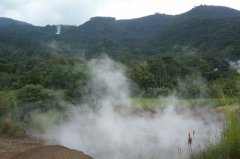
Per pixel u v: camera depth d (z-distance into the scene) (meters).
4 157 8.86
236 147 4.45
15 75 35.38
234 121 4.62
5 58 58.84
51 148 7.51
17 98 19.66
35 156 7.11
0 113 17.23
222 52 67.06
